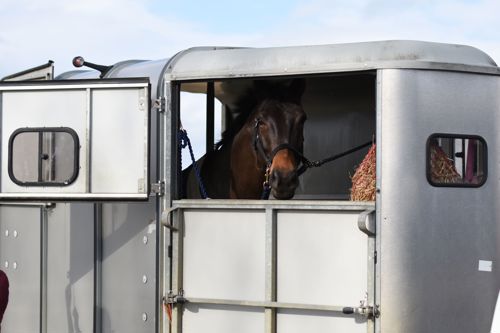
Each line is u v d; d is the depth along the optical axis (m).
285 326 6.51
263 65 6.65
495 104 6.57
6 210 8.41
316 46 6.60
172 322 6.82
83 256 7.64
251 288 6.57
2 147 7.05
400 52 6.36
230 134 7.66
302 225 6.45
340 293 6.33
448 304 6.38
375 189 6.34
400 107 6.32
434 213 6.36
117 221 7.40
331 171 8.61
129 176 6.75
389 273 6.24
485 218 6.52
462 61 6.46
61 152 6.91
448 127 6.42
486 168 6.53
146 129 6.70
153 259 7.06
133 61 8.18
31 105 6.98
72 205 7.75
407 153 6.31
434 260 6.34
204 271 6.75
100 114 6.82
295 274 6.46
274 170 6.67
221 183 7.55
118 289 7.39
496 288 6.52
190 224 6.81
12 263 8.32
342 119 8.56
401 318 6.24
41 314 7.98
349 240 6.31
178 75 6.90
